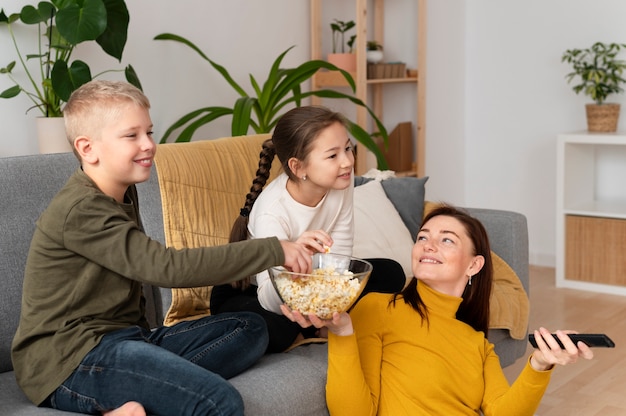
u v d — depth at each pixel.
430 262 2.00
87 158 1.82
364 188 2.98
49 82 2.81
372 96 4.74
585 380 3.08
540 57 4.74
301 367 1.93
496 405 1.92
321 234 1.87
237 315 1.90
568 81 4.43
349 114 4.45
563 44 4.65
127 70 3.03
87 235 1.73
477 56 4.97
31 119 3.03
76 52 3.13
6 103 2.96
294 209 2.18
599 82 4.31
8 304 2.04
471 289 2.07
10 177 2.11
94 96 1.80
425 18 4.46
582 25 4.58
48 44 3.05
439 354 1.96
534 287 4.38
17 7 2.96
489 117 4.96
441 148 4.88
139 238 1.73
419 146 4.55
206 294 2.38
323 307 1.68
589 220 4.23
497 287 2.74
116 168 1.81
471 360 1.98
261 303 2.09
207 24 3.64
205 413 1.61
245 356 1.86
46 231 1.76
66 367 1.70
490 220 2.95
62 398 1.70
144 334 1.85
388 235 2.83
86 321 1.75
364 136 3.31
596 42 4.55
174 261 1.71
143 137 1.83
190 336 1.86
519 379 1.86
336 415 1.89
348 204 2.33
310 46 4.23
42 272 1.76
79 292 1.74
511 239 2.92
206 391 1.62
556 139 4.71
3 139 2.96
